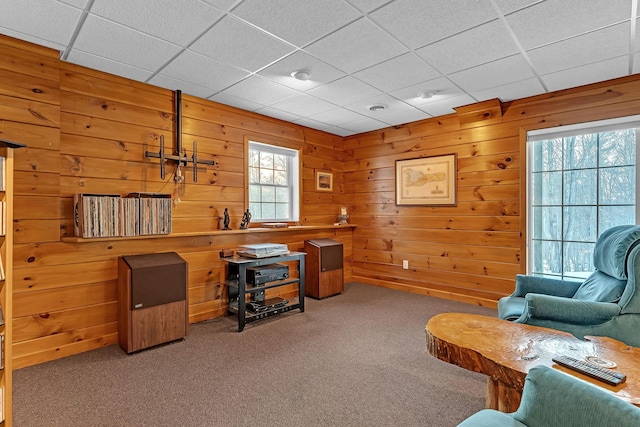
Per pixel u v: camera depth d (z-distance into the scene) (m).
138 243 2.90
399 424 1.73
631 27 2.14
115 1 1.87
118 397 1.96
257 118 3.98
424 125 4.27
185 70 2.78
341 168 5.13
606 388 1.21
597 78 2.96
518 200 3.52
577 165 3.32
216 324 3.24
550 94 3.32
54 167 2.48
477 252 3.82
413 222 4.40
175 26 2.13
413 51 2.47
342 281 4.42
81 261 2.61
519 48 2.43
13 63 2.30
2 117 2.26
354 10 1.97
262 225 4.01
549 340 1.68
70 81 2.62
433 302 3.94
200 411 1.83
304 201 4.58
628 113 2.91
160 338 2.68
